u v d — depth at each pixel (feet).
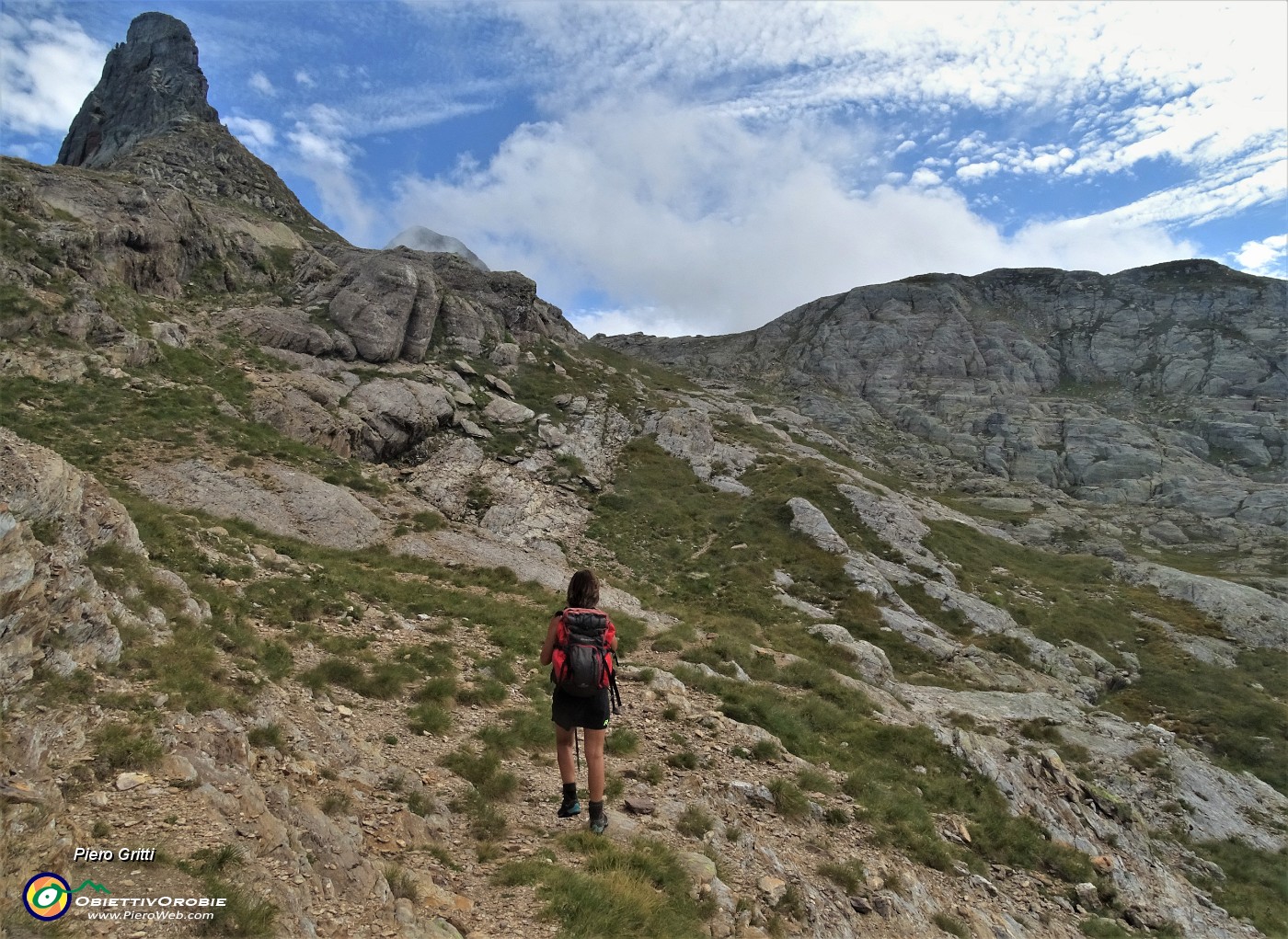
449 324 186.39
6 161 136.67
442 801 28.78
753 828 34.83
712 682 55.31
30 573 23.67
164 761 21.67
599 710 26.50
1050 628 130.31
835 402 400.67
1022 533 234.38
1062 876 45.39
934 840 41.37
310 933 16.94
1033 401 394.52
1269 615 156.76
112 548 35.35
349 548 81.92
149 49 299.38
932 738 56.70
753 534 136.87
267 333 142.51
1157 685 118.32
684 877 26.48
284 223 230.89
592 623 26.68
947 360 435.53
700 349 522.06
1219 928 47.70
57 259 110.93
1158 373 416.26
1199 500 301.02
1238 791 75.15
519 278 223.92
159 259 142.61
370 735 33.73
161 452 85.20
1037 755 61.67
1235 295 450.71
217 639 35.63
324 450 111.55
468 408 156.04
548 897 22.15
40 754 19.81
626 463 163.53
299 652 41.73
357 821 24.41
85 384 93.35
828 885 32.07
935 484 305.73
